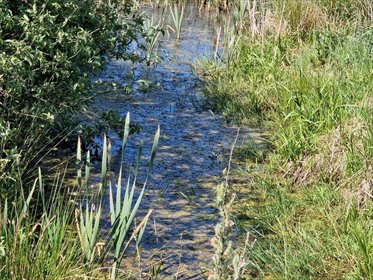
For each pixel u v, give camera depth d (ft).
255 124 23.82
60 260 12.98
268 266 15.12
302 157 20.29
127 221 13.26
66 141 20.26
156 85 22.40
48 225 13.23
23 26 17.29
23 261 12.67
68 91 18.69
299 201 18.10
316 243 15.72
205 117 24.34
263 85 26.37
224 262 10.44
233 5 39.37
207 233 16.58
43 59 16.99
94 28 19.60
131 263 15.02
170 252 15.65
